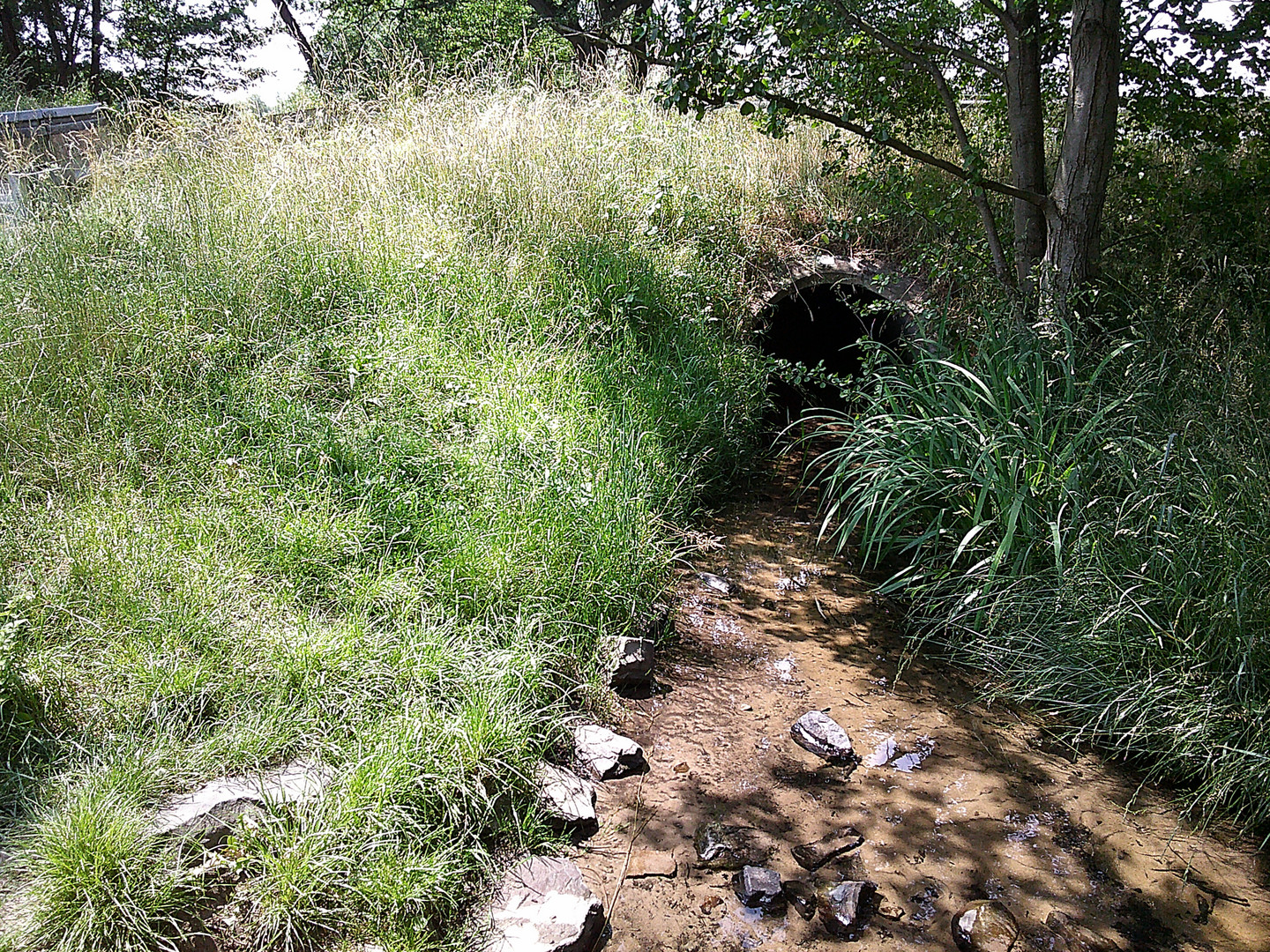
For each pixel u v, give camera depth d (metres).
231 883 2.67
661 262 7.40
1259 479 4.00
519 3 18.42
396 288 5.98
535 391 5.51
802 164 8.40
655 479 5.52
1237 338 5.26
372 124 7.98
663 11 5.56
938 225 7.23
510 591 4.10
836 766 3.83
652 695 4.23
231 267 5.62
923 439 5.20
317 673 3.36
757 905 3.09
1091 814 3.59
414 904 2.76
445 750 3.17
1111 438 4.67
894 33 6.37
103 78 20.28
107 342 4.92
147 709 3.12
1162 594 4.02
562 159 7.81
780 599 5.20
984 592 4.55
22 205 6.06
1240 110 6.94
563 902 2.93
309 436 4.64
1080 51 5.73
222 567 3.79
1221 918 3.11
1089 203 5.89
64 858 2.47
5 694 2.94
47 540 3.73
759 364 7.27
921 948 2.96
